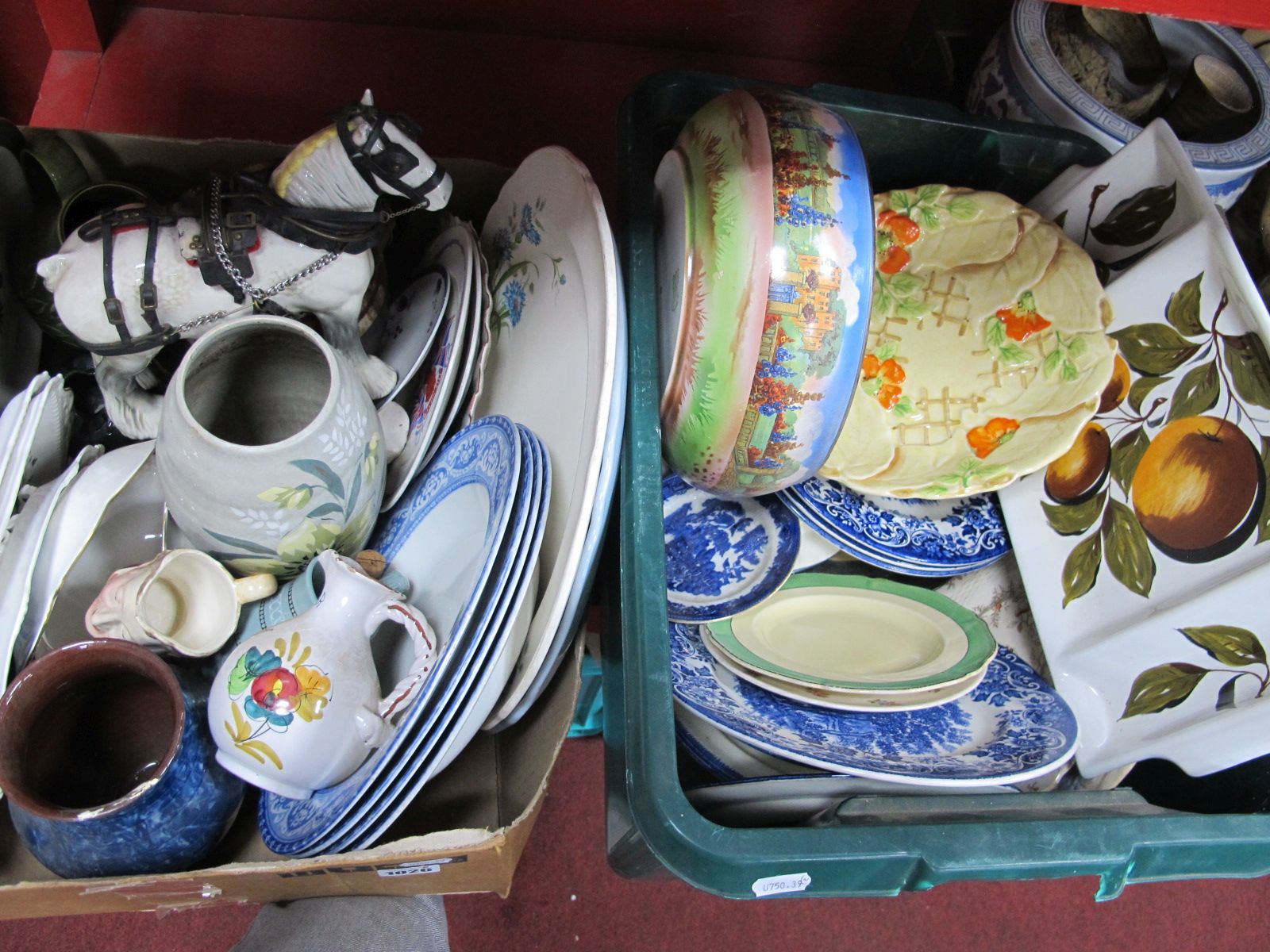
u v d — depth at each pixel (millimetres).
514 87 1089
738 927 1068
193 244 611
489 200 854
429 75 1077
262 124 1034
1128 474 689
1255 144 801
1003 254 780
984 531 764
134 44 1033
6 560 571
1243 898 1143
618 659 639
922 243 802
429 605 648
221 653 617
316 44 1061
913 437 771
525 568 549
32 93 1162
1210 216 665
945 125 808
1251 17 404
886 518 747
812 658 734
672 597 745
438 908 790
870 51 1142
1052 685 713
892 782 592
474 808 688
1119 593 679
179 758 544
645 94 753
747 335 577
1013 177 848
